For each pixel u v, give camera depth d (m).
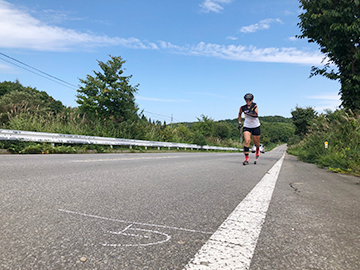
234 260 1.32
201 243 1.54
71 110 15.97
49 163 5.77
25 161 6.01
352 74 9.16
